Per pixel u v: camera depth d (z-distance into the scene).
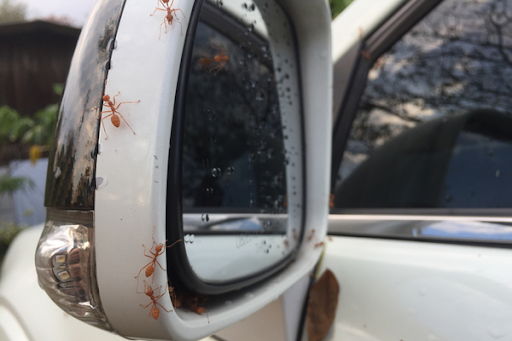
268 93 0.22
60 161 0.14
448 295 0.20
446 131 0.27
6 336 0.36
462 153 0.25
